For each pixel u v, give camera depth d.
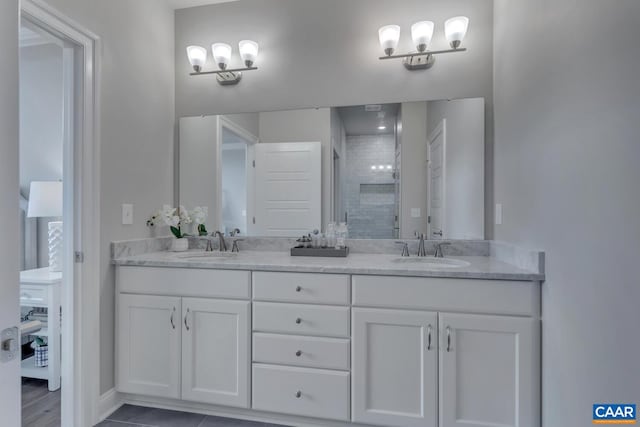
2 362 0.59
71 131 1.72
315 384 1.69
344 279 1.66
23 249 2.98
